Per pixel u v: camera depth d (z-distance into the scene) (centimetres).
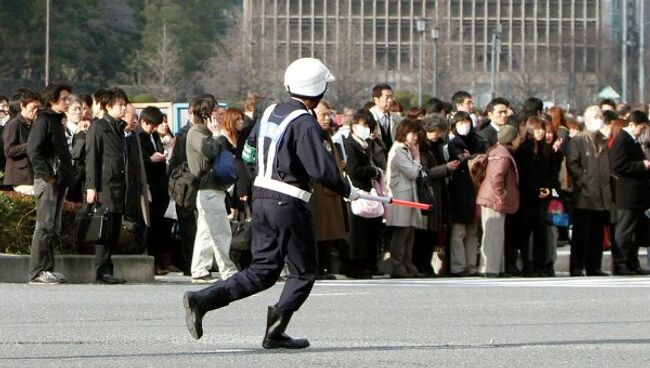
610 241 4016
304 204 1912
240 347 1952
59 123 2931
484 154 3553
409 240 3500
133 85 18025
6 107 3725
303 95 1916
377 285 3089
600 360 1848
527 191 3547
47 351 1900
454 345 1981
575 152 3669
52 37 16038
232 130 3294
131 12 18362
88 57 16900
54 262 3050
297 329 2191
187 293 1902
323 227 3272
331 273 3491
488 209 3506
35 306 2506
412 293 2853
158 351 1905
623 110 4400
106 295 2725
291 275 1922
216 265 3475
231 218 3322
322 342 2008
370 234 3409
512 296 2803
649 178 3722
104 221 2972
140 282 3139
